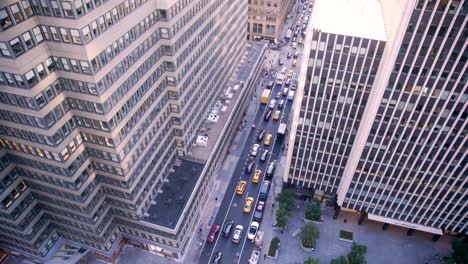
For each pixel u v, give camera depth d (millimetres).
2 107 52688
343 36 61969
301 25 189875
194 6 74500
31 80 47719
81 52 48500
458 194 74125
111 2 51344
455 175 71062
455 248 79688
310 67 68000
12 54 43969
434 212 79688
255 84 134750
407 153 70812
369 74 65375
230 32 105438
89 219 68812
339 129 75812
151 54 65438
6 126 55688
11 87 48500
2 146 59219
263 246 86438
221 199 97938
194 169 87188
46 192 66250
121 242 85562
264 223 91562
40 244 73375
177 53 71312
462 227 80562
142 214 76625
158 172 80438
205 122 100625
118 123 59500
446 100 61188
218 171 103375
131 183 68438
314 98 72312
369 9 72000
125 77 58781
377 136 70062
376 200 82250
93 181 67125
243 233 89938
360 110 71125
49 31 47844
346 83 67938
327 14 69125
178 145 87000
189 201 79938
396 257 84500
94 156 64125
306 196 95938
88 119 57562
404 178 75312
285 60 160000
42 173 61875
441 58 56688
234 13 105500
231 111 105562
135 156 67875
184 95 79625
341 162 82188
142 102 65938
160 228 74875
